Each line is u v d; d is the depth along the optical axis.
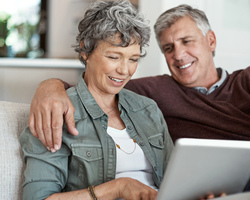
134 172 1.54
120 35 1.43
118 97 1.64
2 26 4.40
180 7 2.11
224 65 4.03
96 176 1.42
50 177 1.34
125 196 1.27
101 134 1.46
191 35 2.05
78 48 1.58
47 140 1.30
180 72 2.10
